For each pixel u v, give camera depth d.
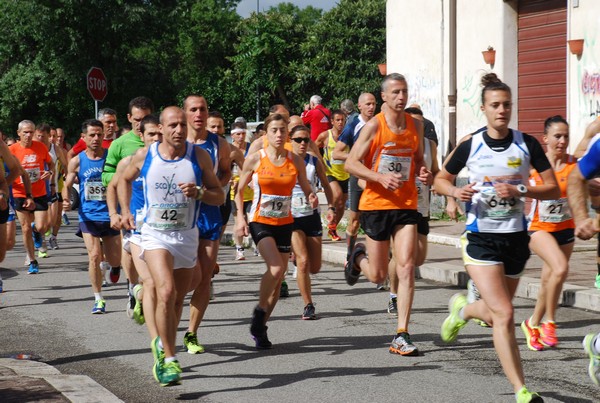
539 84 17.83
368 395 6.50
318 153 11.26
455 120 18.08
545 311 7.96
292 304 10.52
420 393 6.53
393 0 22.20
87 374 7.34
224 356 7.89
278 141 8.33
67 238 19.31
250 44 42.59
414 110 9.12
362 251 8.57
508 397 6.39
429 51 20.81
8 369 7.29
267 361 7.66
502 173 6.15
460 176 18.27
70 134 40.06
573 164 8.13
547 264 7.85
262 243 8.21
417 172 8.04
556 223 8.21
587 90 16.16
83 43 36.31
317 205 8.66
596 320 9.19
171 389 6.79
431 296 10.87
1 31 38.59
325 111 19.72
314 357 7.79
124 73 37.75
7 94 39.66
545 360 7.54
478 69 19.09
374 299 10.80
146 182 6.74
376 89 42.19
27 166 14.93
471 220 6.22
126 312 10.23
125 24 35.59
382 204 7.93
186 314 10.04
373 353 7.90
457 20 19.78
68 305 10.79
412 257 7.88
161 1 37.41
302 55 44.12
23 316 10.08
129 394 6.67
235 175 13.59
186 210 6.78
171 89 39.34
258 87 42.81
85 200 10.29
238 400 6.43
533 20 17.88
